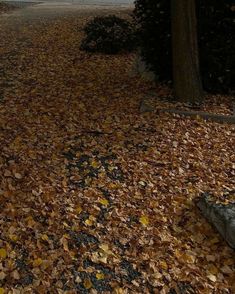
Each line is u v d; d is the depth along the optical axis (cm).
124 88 514
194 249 282
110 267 262
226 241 286
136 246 279
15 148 370
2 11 944
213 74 479
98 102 474
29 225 284
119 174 349
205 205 308
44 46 660
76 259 265
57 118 434
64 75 555
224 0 454
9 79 534
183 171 356
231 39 468
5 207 296
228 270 269
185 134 407
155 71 514
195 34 452
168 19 477
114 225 294
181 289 254
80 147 384
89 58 618
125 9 952
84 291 247
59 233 282
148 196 325
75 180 337
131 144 391
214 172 357
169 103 461
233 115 441
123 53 643
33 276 250
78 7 1022
